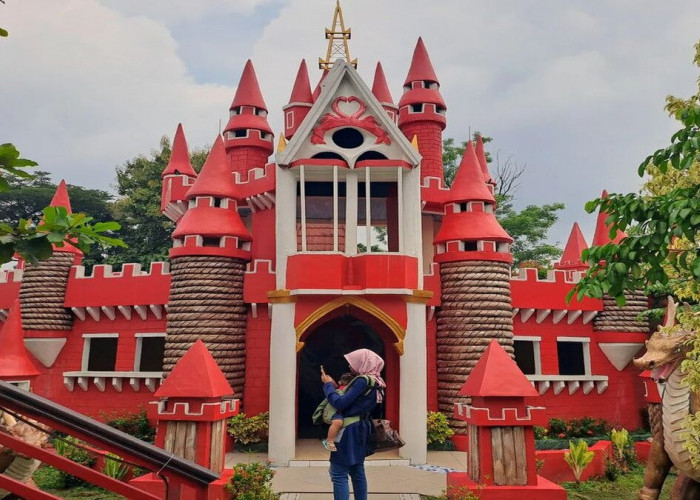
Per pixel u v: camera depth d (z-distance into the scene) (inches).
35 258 157.6
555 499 380.5
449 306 706.8
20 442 138.9
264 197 738.2
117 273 775.7
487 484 389.1
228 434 644.7
